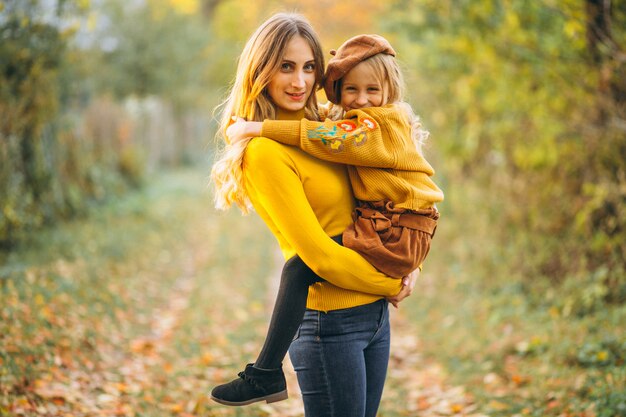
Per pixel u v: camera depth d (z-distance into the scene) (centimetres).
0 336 446
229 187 261
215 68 2691
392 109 252
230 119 259
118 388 439
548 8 540
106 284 690
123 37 2016
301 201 235
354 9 1845
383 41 258
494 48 638
